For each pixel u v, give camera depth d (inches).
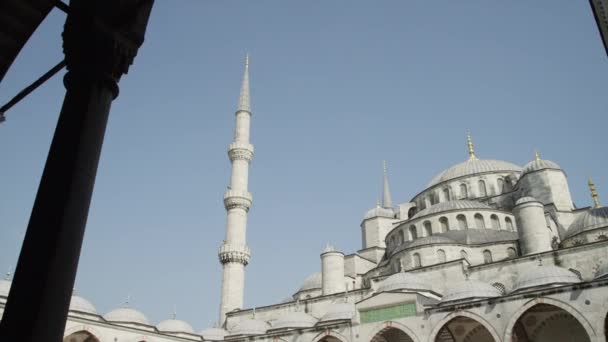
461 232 2354.8
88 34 399.5
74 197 347.9
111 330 1982.0
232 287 2706.7
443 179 3100.4
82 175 357.7
